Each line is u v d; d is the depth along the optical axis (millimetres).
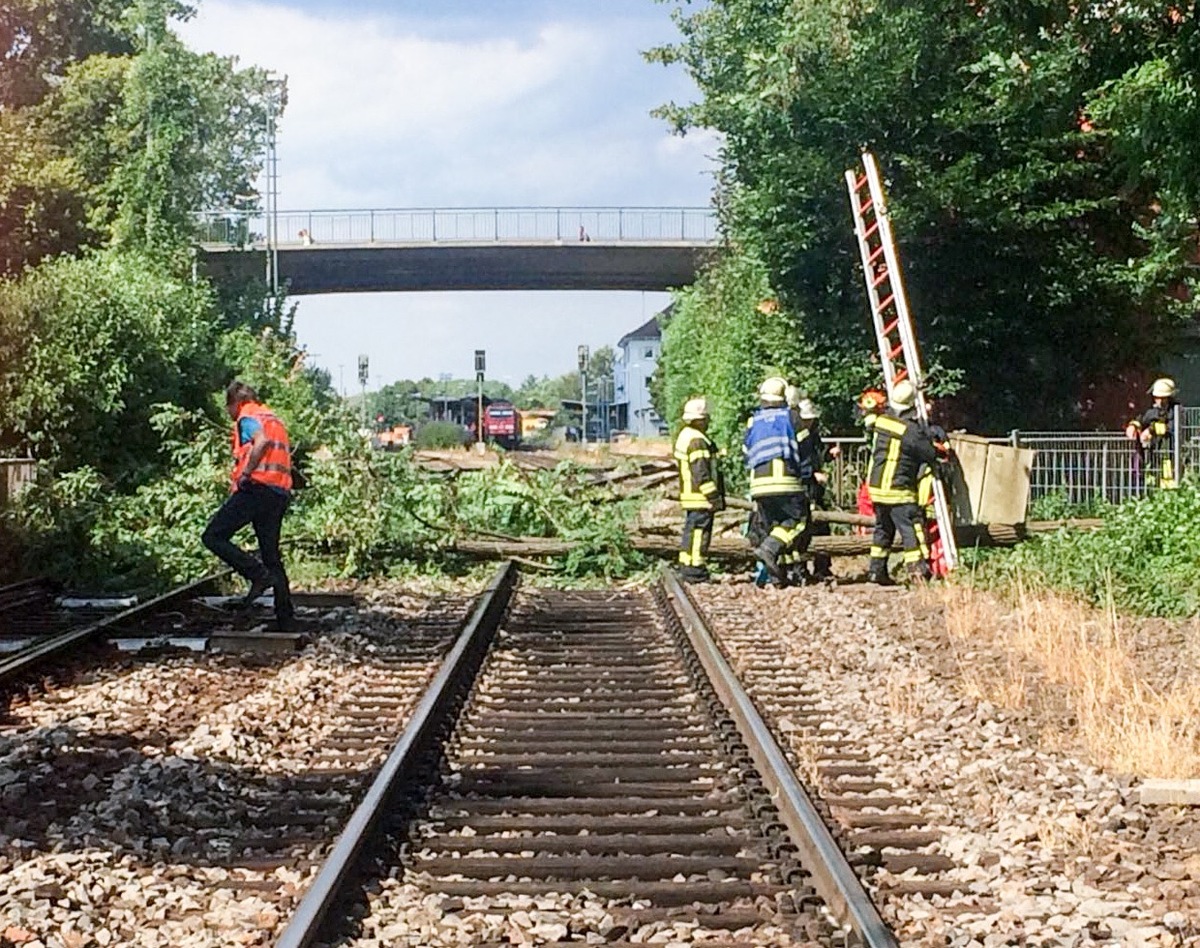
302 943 4934
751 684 10500
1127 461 19391
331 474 17625
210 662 11195
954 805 7223
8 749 8141
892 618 13484
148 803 7070
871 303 21156
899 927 5395
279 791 7527
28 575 15672
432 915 5512
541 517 19250
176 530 17641
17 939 5148
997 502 17328
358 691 10320
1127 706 8633
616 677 11039
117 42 48750
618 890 5797
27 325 21578
